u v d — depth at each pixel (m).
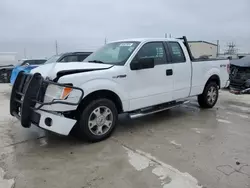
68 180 2.92
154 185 2.78
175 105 5.26
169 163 3.30
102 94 4.16
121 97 4.27
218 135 4.39
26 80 3.99
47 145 3.98
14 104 4.15
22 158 3.50
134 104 4.50
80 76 3.75
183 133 4.51
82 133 3.95
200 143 4.01
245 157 3.48
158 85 4.84
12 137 4.36
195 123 5.15
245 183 2.80
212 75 6.12
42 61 13.64
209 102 6.34
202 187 2.73
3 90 10.61
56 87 3.59
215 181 2.84
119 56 4.58
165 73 4.93
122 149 3.79
